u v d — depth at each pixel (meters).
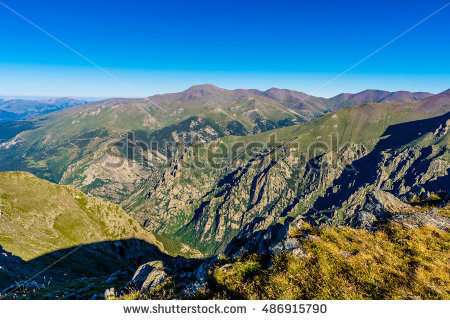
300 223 28.22
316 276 18.83
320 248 22.27
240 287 18.67
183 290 22.11
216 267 22.78
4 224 148.12
